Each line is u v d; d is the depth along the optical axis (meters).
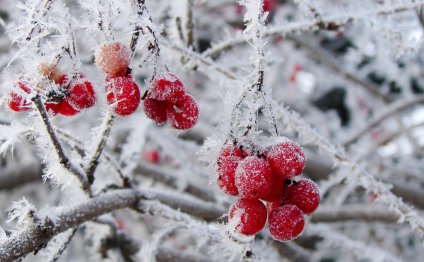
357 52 0.51
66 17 0.18
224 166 0.17
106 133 0.20
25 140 0.44
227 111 0.18
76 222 0.20
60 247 0.20
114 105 0.17
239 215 0.17
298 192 0.17
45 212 0.19
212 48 0.28
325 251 0.44
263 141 0.18
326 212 0.37
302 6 0.27
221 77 0.27
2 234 0.18
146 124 0.33
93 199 0.21
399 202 0.24
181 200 0.26
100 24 0.18
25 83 0.17
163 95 0.18
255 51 0.18
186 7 0.27
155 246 0.25
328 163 0.41
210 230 0.23
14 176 0.42
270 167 0.17
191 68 0.27
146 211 0.23
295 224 0.17
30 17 0.17
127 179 0.24
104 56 0.17
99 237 0.29
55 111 0.18
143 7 0.17
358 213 0.37
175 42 0.27
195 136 0.41
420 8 0.27
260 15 0.17
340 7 0.29
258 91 0.18
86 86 0.18
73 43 0.18
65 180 0.20
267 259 0.28
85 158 0.21
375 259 0.32
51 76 0.17
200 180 0.41
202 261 0.30
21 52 0.17
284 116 0.25
